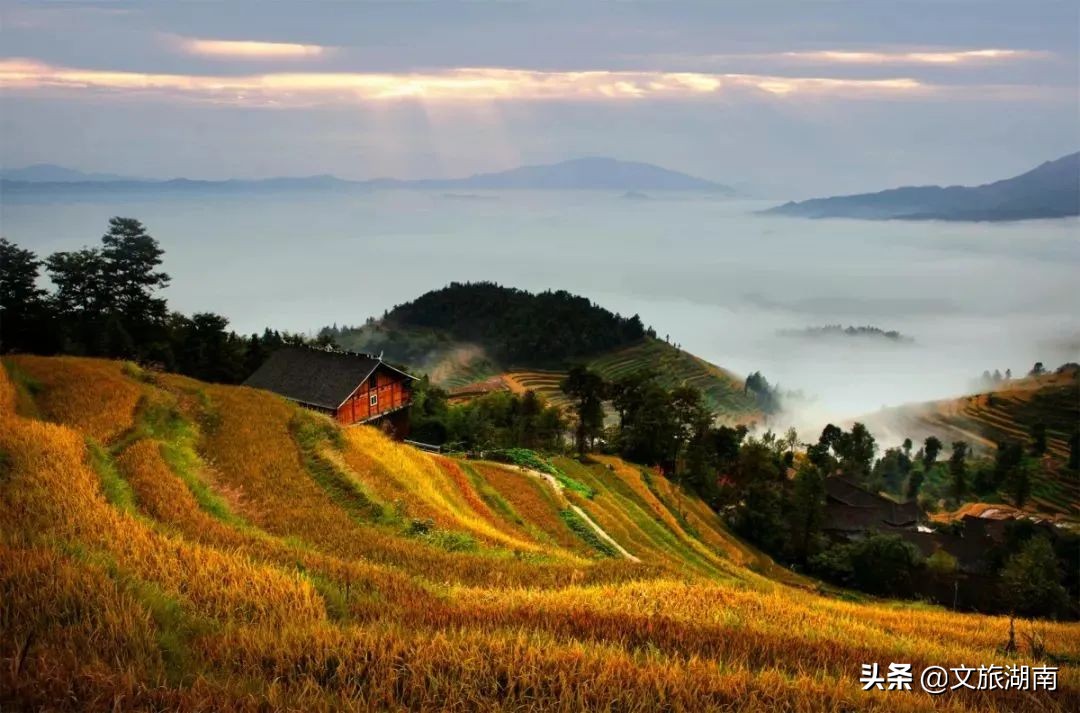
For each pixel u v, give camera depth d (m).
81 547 11.12
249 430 29.83
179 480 20.44
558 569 18.69
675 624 11.35
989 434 165.00
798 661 10.29
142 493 18.97
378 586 13.30
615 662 8.32
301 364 50.94
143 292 67.25
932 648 13.09
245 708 6.55
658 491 62.34
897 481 111.56
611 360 188.62
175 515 17.34
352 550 18.64
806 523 62.34
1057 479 113.31
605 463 67.62
